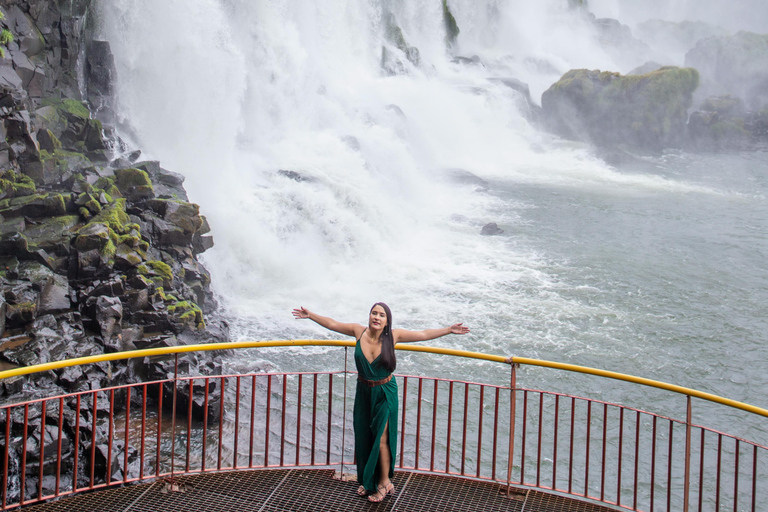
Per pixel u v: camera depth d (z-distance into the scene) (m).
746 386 18.61
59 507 6.39
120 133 26.48
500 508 6.57
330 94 40.41
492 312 22.59
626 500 13.20
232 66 29.64
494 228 31.48
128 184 20.30
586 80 57.69
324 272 25.33
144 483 6.77
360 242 27.30
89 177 19.78
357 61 48.81
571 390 17.52
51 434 11.36
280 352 18.73
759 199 41.47
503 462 13.94
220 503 6.51
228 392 15.59
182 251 19.83
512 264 27.50
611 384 18.05
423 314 22.17
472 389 17.16
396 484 6.85
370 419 6.50
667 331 21.81
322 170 31.00
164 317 16.83
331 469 7.04
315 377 7.23
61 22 23.50
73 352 14.40
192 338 17.27
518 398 16.75
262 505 6.48
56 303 15.65
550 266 27.45
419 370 18.06
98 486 6.69
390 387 6.42
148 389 14.64
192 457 12.90
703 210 38.12
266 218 25.94
